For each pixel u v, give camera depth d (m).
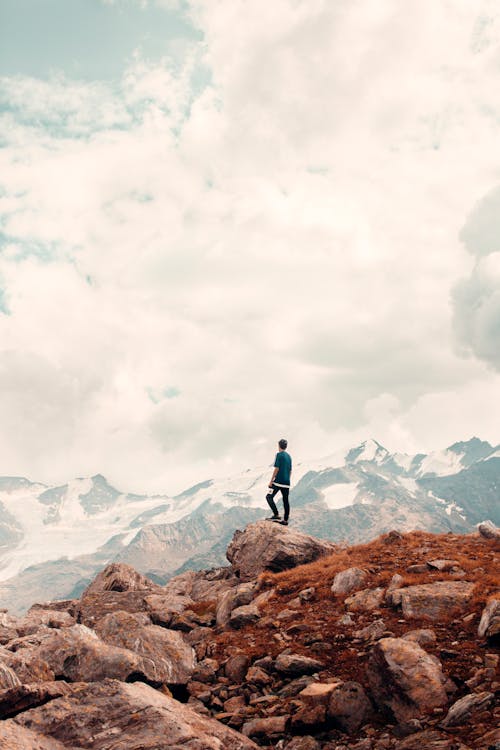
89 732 8.51
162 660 12.86
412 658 10.79
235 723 10.93
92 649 11.83
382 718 10.46
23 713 8.85
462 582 15.63
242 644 14.93
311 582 18.61
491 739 8.48
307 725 10.25
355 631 14.21
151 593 22.38
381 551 20.92
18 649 12.96
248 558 23.25
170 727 8.64
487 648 11.95
